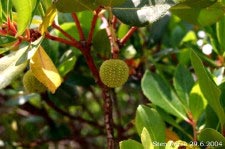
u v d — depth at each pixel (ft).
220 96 1.15
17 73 1.02
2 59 1.06
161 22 1.78
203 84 1.06
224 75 1.44
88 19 1.44
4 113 2.10
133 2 1.06
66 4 0.99
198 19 1.27
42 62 1.10
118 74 1.13
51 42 1.49
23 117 2.22
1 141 2.04
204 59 1.49
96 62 1.36
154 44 1.79
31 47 1.04
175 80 1.34
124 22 1.04
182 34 1.81
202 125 1.29
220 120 1.07
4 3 1.11
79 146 2.33
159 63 1.78
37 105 2.15
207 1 1.11
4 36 1.10
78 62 1.70
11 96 2.08
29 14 1.01
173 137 1.21
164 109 1.27
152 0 1.04
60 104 1.75
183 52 1.66
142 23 1.03
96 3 1.01
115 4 1.02
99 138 2.42
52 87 1.08
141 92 1.76
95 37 1.29
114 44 1.18
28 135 2.09
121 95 2.27
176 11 1.26
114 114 2.22
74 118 1.86
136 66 1.74
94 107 2.45
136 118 1.10
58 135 2.13
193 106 1.24
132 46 1.77
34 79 1.24
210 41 1.63
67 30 1.44
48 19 1.04
